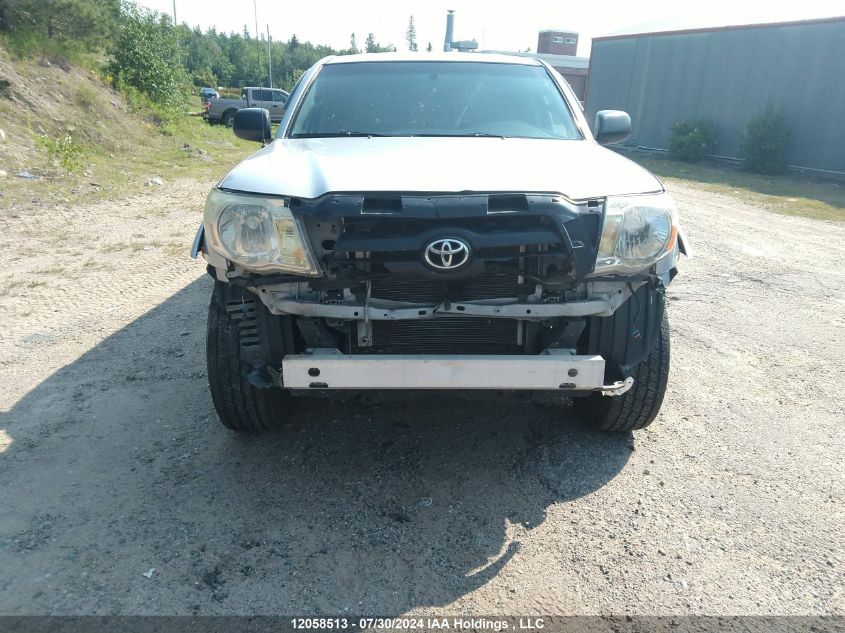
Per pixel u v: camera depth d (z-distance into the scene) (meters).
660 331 2.90
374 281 2.50
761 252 7.26
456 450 3.12
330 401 3.56
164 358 4.06
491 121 3.51
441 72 3.84
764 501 2.75
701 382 3.89
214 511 2.64
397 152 2.87
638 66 20.95
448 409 3.51
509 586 2.27
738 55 17.17
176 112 17.91
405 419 3.40
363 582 2.27
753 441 3.22
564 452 3.11
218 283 2.80
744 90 17.12
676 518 2.63
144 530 2.51
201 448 3.09
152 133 15.28
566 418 3.43
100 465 2.93
